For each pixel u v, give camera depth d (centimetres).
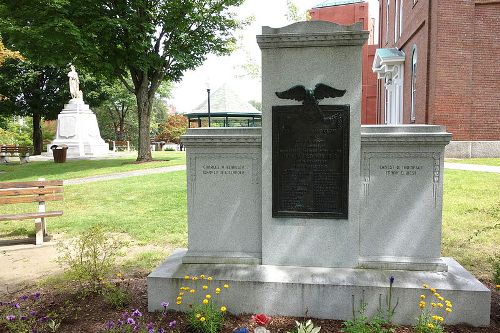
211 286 415
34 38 1722
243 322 396
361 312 386
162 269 443
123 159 2322
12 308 422
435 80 1655
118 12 1870
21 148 2697
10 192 706
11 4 1716
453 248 605
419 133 421
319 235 440
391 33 2816
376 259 434
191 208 464
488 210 774
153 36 1955
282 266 445
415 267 427
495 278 452
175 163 1928
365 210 436
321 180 436
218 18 2053
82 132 2906
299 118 434
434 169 424
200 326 375
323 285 398
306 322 376
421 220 429
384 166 431
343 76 426
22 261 617
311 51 429
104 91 3600
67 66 2975
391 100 2698
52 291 487
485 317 380
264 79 437
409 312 387
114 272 546
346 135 428
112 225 796
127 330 364
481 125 1653
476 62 1641
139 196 1098
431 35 1714
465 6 1620
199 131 459
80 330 382
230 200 458
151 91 2125
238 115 3080
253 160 452
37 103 3338
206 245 464
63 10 1708
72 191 1215
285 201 443
